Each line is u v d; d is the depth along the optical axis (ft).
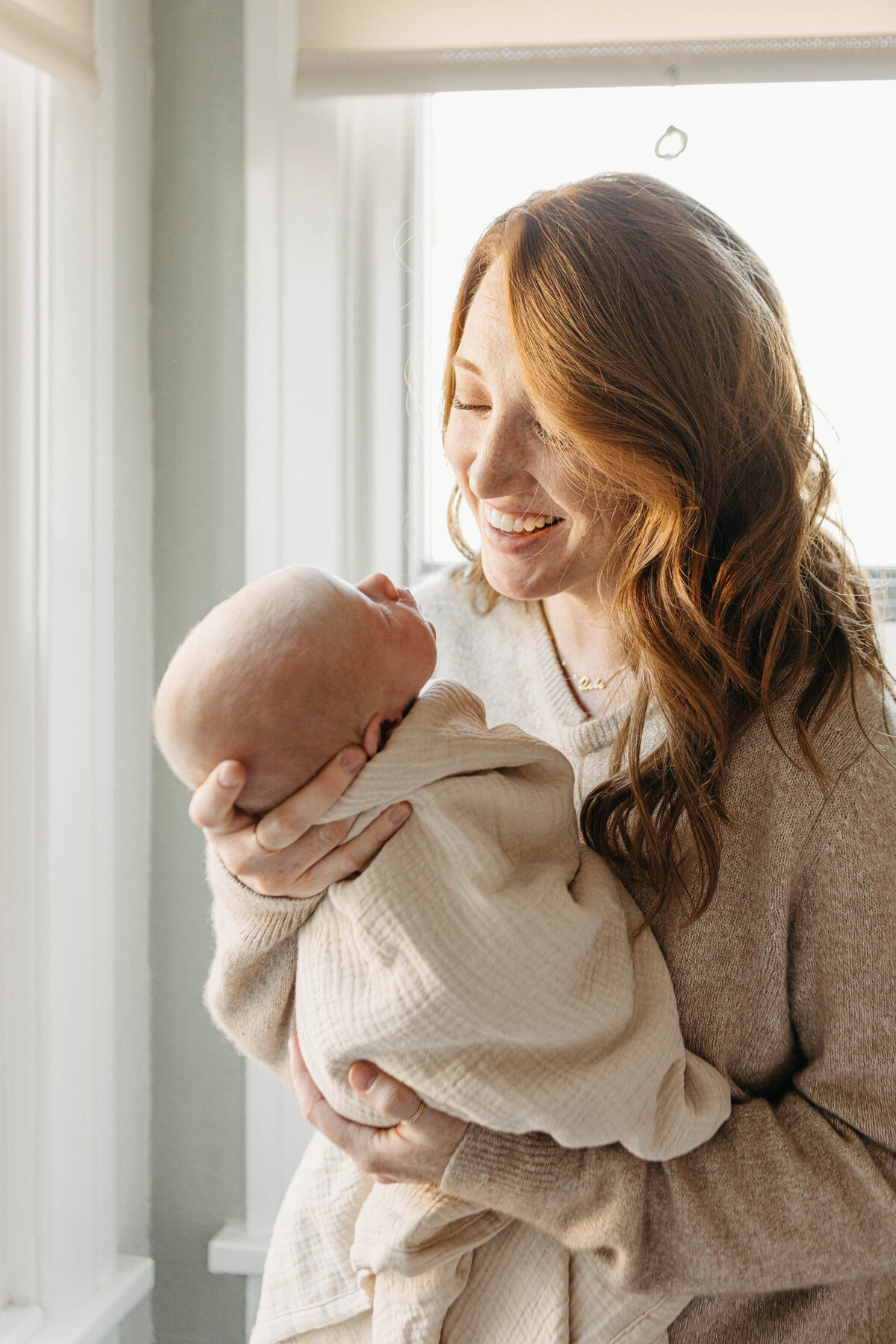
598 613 2.99
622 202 2.63
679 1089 2.33
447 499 4.60
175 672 2.16
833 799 2.44
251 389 4.36
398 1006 2.18
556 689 3.05
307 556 4.38
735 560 2.62
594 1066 2.22
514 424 2.61
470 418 2.81
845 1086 2.42
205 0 4.28
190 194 4.35
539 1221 2.31
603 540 2.70
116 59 4.09
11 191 3.83
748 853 2.52
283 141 4.26
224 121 4.30
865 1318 2.48
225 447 4.40
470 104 4.49
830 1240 2.26
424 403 4.57
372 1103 2.28
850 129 4.29
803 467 2.89
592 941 2.31
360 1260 2.48
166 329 4.41
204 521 4.44
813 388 4.40
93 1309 4.00
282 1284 2.81
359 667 2.16
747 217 4.37
